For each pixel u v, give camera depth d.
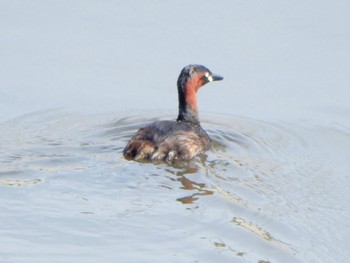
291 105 18.67
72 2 23.42
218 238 12.45
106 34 21.58
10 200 13.33
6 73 19.61
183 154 15.37
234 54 20.70
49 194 13.62
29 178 14.17
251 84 19.56
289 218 13.30
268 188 14.40
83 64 20.19
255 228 12.84
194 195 13.83
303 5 23.20
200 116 18.08
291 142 16.81
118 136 16.56
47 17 22.45
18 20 22.20
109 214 13.03
